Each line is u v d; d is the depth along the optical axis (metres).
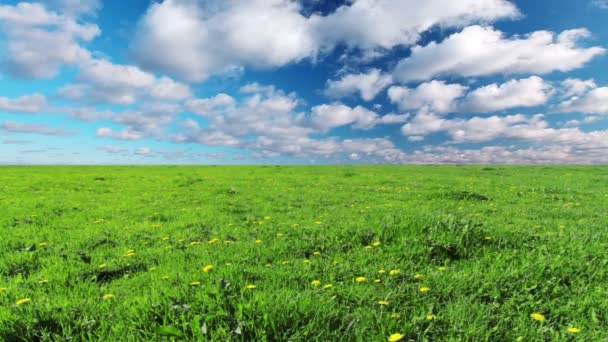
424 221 7.59
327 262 6.07
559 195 16.33
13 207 13.42
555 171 35.16
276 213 12.22
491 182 23.98
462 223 7.49
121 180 26.69
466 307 4.18
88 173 35.06
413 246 6.70
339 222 9.70
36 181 25.08
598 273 5.37
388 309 4.16
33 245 7.80
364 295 4.48
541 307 4.26
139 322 3.68
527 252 6.42
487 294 4.66
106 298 4.55
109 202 15.10
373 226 7.83
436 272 5.44
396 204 14.02
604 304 4.35
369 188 20.17
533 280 5.03
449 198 15.37
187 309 3.75
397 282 5.18
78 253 7.14
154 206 13.94
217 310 3.73
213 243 7.89
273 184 23.27
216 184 23.27
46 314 3.88
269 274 5.43
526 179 26.23
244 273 5.47
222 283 4.31
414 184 22.55
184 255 6.93
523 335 3.63
